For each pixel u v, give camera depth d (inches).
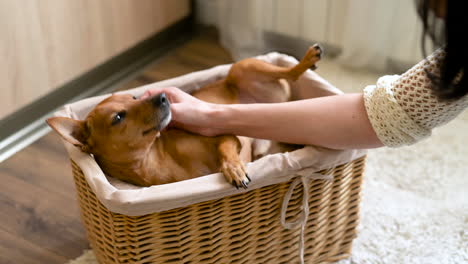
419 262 59.2
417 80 40.8
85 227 58.0
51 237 63.8
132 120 48.8
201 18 108.5
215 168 53.9
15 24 74.1
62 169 74.1
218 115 51.7
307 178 49.1
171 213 45.4
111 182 50.9
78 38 84.4
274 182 47.9
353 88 88.4
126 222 45.4
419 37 87.3
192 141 53.4
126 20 91.7
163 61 98.7
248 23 97.0
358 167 54.6
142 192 43.8
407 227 63.6
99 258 56.6
